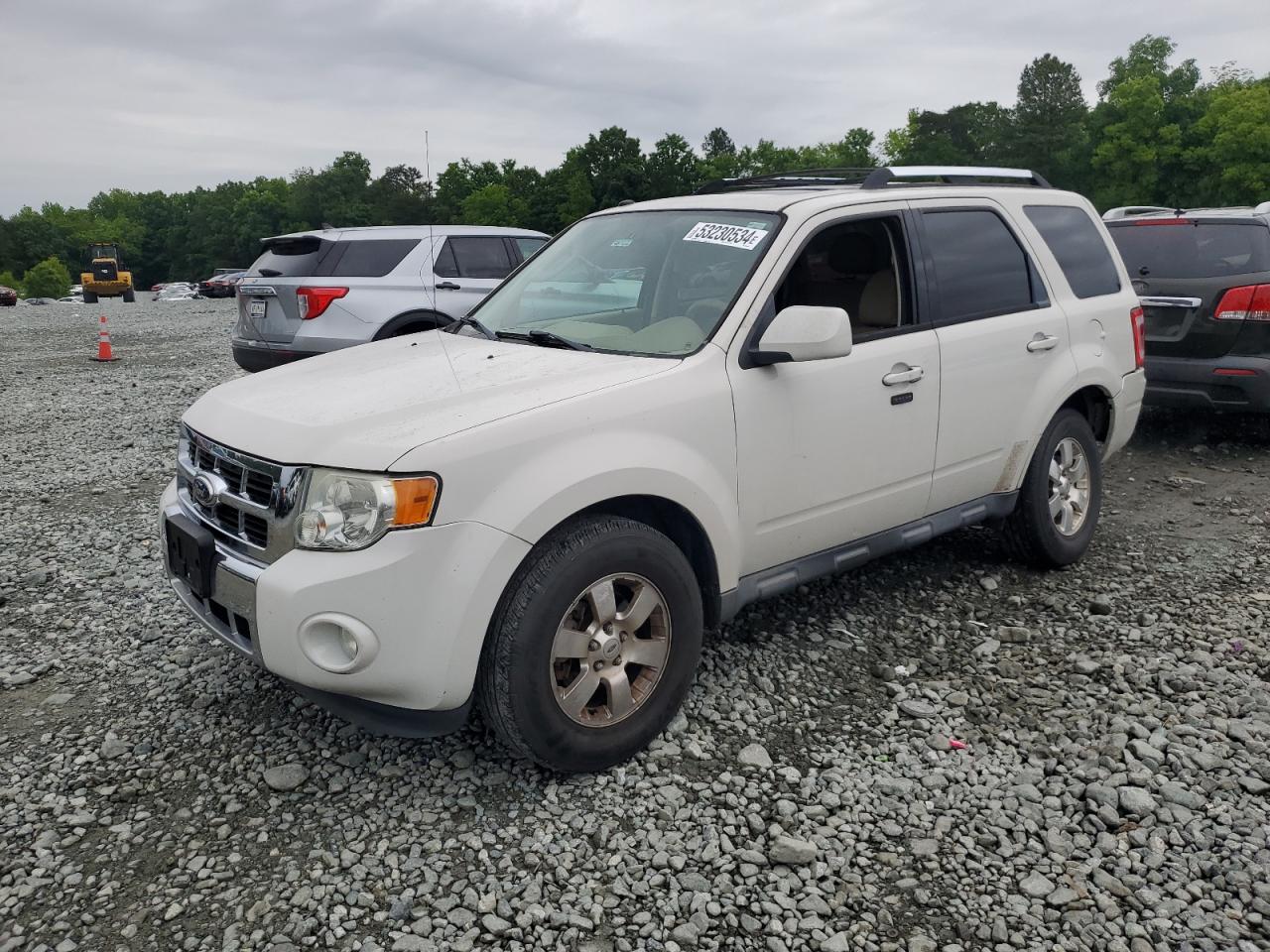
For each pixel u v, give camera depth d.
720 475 3.50
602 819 3.07
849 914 2.69
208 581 3.20
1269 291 7.14
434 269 9.59
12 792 3.22
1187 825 3.04
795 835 3.00
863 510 4.08
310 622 2.85
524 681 3.01
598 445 3.14
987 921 2.66
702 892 2.76
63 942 2.57
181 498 3.58
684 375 3.44
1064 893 2.75
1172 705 3.76
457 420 3.01
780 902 2.72
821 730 3.61
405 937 2.58
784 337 3.47
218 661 4.14
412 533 2.83
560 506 3.02
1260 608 4.69
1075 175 76.00
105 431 9.46
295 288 9.12
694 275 3.88
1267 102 59.78
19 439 9.12
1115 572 5.18
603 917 2.67
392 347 4.12
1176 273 7.63
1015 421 4.68
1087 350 5.07
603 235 4.44
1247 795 3.19
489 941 2.58
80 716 3.72
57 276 124.12
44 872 2.84
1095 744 3.51
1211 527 5.96
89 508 6.59
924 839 2.99
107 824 3.06
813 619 4.55
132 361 15.96
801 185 4.82
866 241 4.31
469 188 117.12
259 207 134.38
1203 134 62.75
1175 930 2.62
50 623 4.58
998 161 80.50
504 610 3.01
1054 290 4.97
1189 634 4.40
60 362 15.84
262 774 3.31
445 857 2.90
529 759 3.17
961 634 4.43
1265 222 7.42
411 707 2.96
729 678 3.96
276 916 2.66
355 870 2.83
